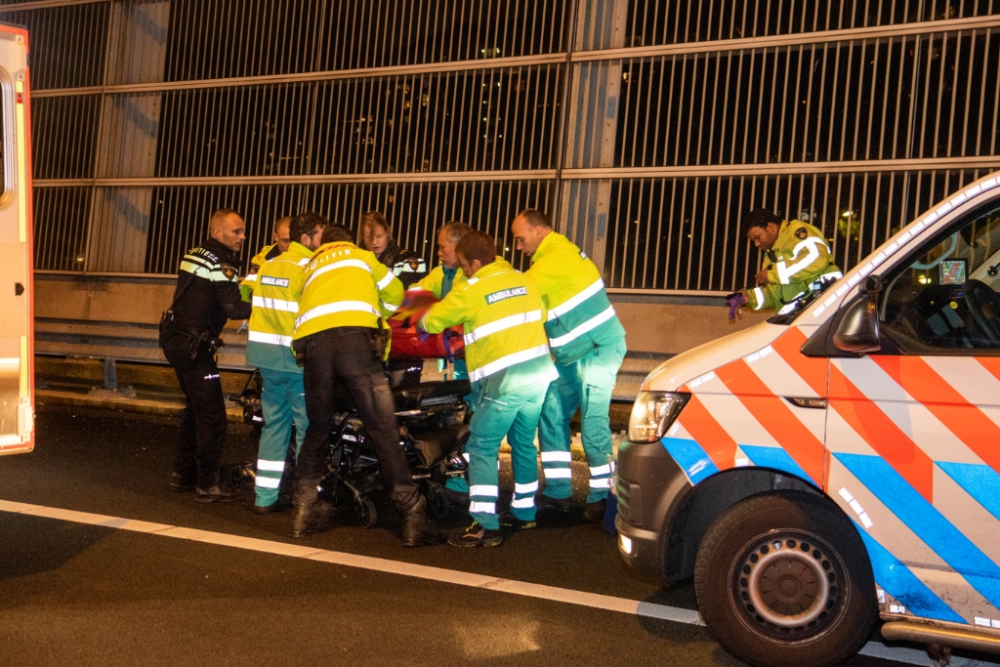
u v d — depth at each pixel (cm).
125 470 771
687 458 404
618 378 1038
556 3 1101
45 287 1361
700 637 428
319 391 579
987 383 364
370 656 394
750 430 394
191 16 1318
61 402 1148
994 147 895
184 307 667
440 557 550
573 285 636
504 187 1120
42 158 1403
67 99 1394
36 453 827
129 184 1334
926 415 368
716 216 1014
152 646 398
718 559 395
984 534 358
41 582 478
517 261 1110
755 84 1003
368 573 511
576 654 403
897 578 371
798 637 387
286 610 447
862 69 951
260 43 1270
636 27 1058
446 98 1155
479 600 471
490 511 575
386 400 577
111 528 587
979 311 377
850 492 377
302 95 1238
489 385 568
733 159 1007
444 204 1149
